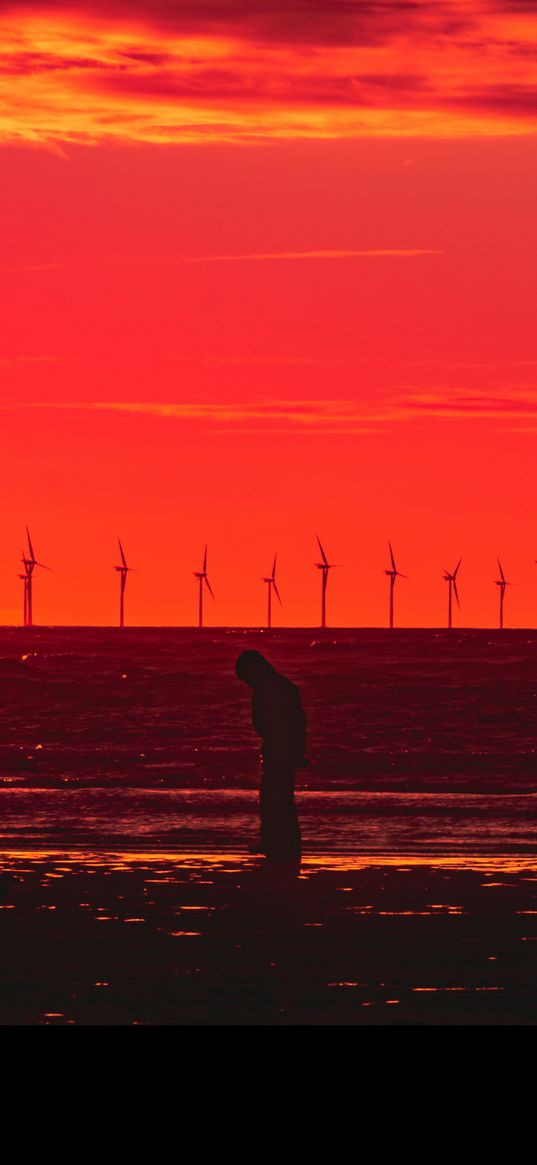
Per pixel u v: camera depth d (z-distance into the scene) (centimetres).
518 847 7606
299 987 4016
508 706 19975
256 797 10350
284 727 7012
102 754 14225
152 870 6494
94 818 8869
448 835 8206
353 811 9575
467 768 13400
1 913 5244
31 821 8675
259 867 6644
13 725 17875
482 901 5594
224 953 4488
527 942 4694
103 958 4403
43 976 4138
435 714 19238
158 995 3922
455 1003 3847
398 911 5334
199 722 18562
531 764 13788
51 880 6138
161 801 10025
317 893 5791
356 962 4362
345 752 15012
